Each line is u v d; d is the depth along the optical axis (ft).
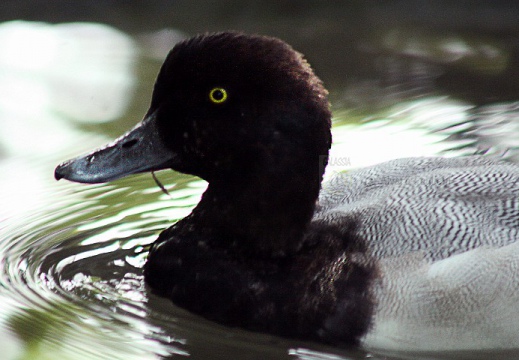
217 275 24.73
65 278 27.27
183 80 24.27
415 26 53.11
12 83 43.73
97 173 24.86
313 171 24.39
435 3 56.29
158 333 23.97
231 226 24.85
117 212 32.40
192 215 25.88
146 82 44.11
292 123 23.94
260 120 23.97
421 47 49.47
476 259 23.31
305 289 23.94
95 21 53.72
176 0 56.34
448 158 28.30
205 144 24.56
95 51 48.67
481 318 22.98
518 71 45.47
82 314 24.95
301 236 24.63
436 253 23.59
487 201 24.82
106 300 25.81
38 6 55.52
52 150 36.70
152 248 26.45
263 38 24.35
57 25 52.95
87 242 29.96
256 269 24.52
